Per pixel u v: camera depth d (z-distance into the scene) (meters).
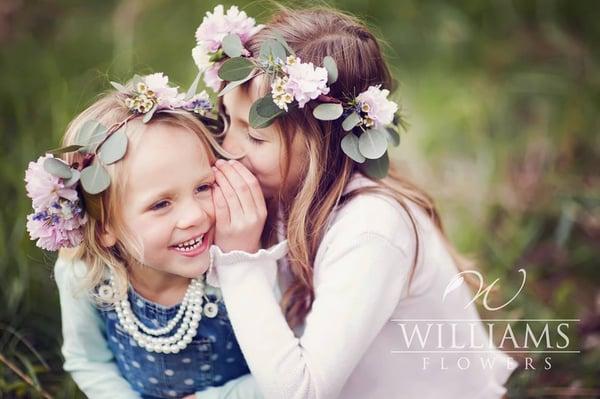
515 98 3.01
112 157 1.36
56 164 1.34
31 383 1.82
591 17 3.35
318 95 1.39
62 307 1.63
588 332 2.09
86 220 1.41
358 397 1.59
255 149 1.45
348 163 1.51
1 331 1.99
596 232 2.44
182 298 1.52
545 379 1.98
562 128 2.85
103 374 1.62
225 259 1.42
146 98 1.40
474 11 3.39
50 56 3.02
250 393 1.56
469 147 2.80
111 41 3.12
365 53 1.54
